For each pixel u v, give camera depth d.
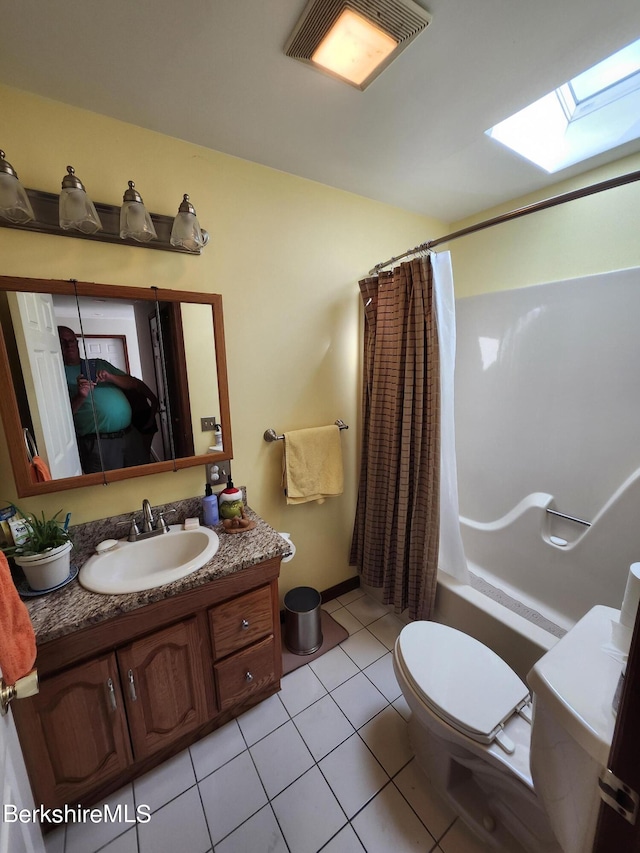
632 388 1.46
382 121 1.22
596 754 0.63
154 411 1.37
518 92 1.10
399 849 1.02
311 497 1.78
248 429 1.63
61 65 0.95
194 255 1.38
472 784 1.14
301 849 1.02
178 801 1.14
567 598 1.63
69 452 1.21
